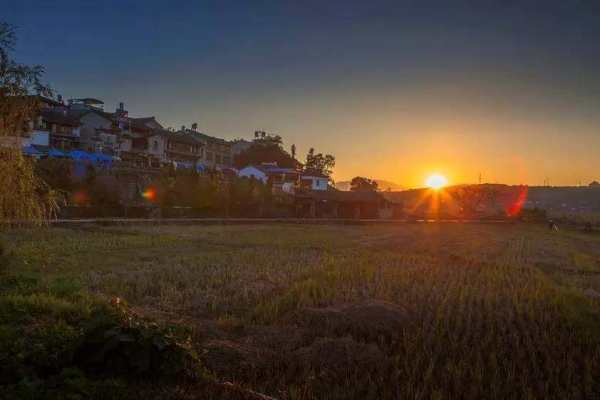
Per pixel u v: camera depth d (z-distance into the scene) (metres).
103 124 68.56
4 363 7.31
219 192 55.00
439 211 102.12
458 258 27.58
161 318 11.39
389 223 64.00
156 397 7.21
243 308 13.12
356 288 16.20
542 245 40.94
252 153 107.62
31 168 14.52
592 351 10.43
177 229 38.31
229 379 8.31
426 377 8.32
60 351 8.00
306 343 10.32
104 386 7.17
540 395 8.02
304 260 23.22
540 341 10.80
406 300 14.54
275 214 60.75
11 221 14.33
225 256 23.41
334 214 69.81
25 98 13.70
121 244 26.12
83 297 11.95
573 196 171.25
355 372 8.62
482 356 9.76
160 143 76.62
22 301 10.43
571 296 16.38
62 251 22.25
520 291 16.91
